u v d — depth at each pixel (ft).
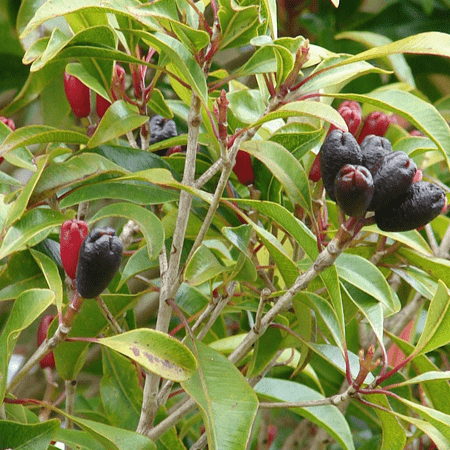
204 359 4.95
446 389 5.17
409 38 4.89
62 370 5.15
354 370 5.11
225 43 4.94
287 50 4.91
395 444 5.12
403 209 4.86
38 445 4.91
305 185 5.02
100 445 5.02
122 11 4.87
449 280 5.23
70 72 5.11
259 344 5.17
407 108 5.11
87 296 4.87
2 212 5.02
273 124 5.28
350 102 5.17
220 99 4.86
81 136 5.04
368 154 4.88
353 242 5.27
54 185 5.00
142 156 5.14
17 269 5.16
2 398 4.89
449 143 5.05
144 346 4.86
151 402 5.00
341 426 5.27
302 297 5.07
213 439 4.84
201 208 5.22
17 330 4.90
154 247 5.02
